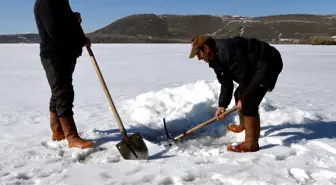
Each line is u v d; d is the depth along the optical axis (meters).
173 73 13.62
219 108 3.99
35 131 4.83
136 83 10.66
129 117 5.45
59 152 3.89
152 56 23.62
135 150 3.68
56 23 3.71
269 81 3.62
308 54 24.42
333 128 4.65
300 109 5.90
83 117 5.67
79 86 9.93
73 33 3.93
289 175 3.26
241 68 3.58
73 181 3.19
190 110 5.31
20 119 5.66
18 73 13.41
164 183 3.20
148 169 3.45
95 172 3.38
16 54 25.50
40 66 16.42
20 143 4.23
